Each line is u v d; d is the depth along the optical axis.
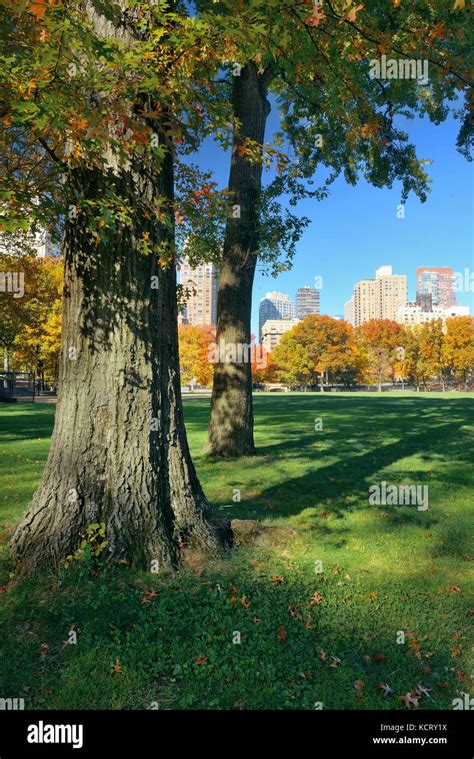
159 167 3.95
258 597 3.99
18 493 7.37
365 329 80.31
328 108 9.73
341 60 7.06
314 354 79.88
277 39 3.99
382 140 10.30
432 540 5.51
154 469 4.57
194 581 4.17
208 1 5.57
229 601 3.86
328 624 3.64
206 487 8.01
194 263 10.82
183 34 3.50
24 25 3.46
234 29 3.31
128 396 4.48
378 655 3.25
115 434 4.43
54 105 2.96
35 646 3.19
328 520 6.22
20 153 6.48
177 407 5.00
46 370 51.66
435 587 4.30
